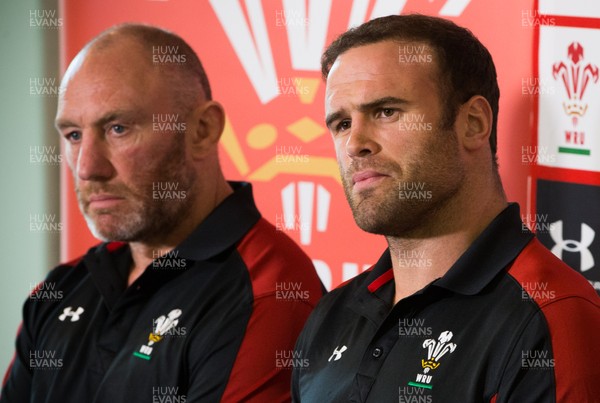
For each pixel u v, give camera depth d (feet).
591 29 18.97
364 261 22.20
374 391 13.53
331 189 22.50
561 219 19.51
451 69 13.88
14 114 28.09
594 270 19.12
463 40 14.15
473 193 13.96
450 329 13.26
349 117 14.14
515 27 19.90
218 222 18.24
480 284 13.24
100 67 17.88
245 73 23.62
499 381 12.44
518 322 12.59
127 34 18.26
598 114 18.95
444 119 13.71
